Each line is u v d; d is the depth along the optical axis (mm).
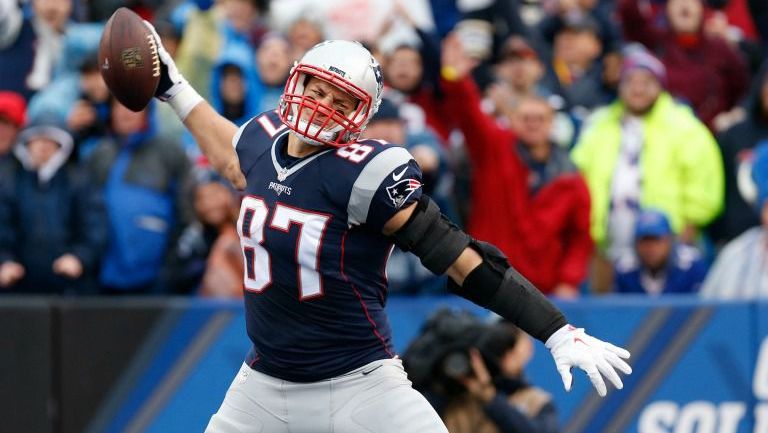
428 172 23906
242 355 22266
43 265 23688
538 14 34125
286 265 13453
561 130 28641
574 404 22688
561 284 24656
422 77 27094
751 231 25781
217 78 26719
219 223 24000
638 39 32062
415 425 13695
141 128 24562
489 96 28438
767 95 27500
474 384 18844
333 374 13781
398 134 23969
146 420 22266
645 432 22859
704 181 26625
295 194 13367
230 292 23859
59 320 22266
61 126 24062
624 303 22906
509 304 13273
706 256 27406
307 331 13656
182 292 24047
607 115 27188
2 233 23703
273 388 13969
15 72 28344
